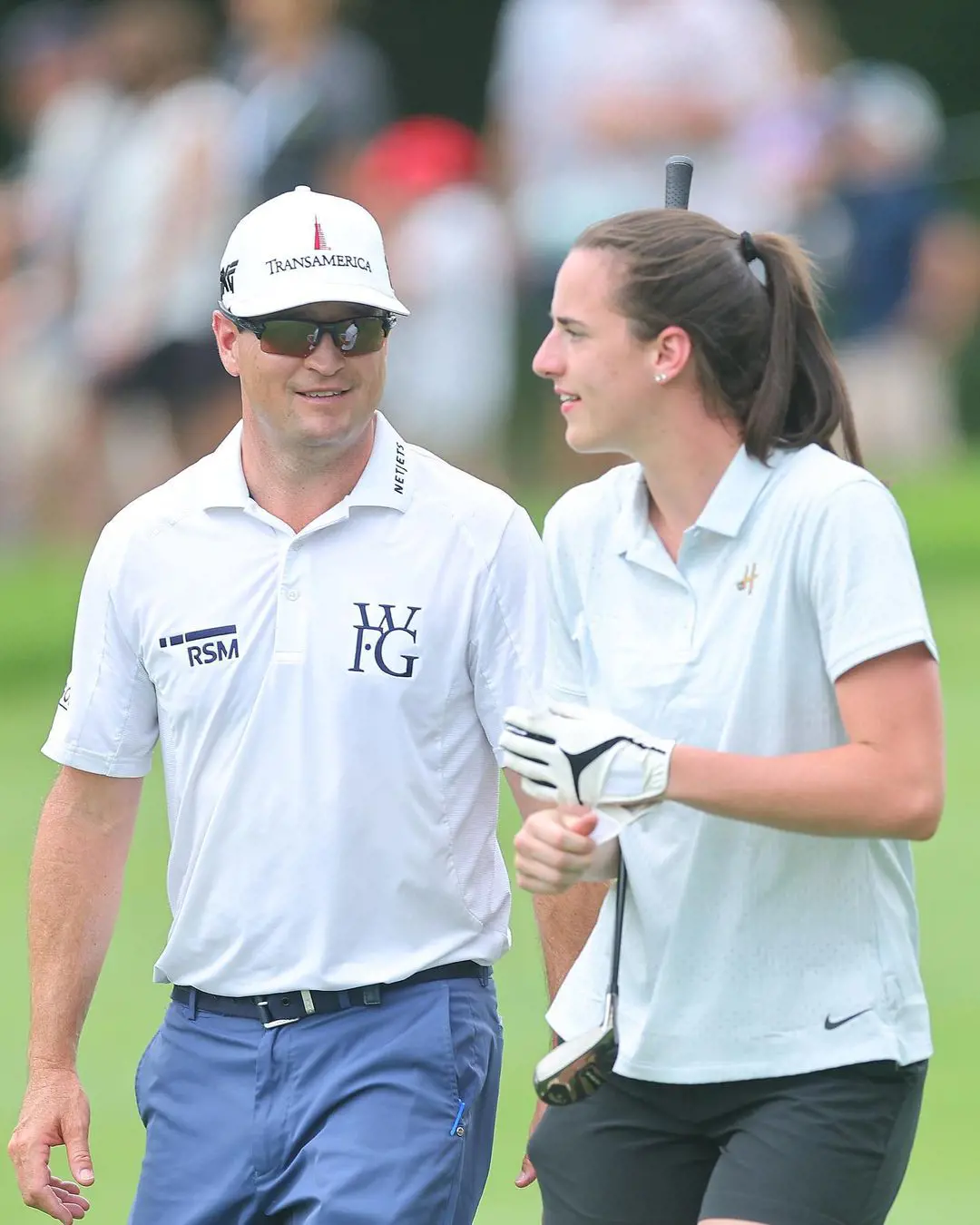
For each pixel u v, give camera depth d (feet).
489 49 231.50
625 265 41.39
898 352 166.50
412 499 48.55
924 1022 42.42
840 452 42.42
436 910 48.52
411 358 158.81
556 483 161.68
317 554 48.19
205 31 192.95
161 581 48.75
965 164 165.99
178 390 151.74
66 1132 50.08
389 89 219.20
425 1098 47.55
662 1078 42.29
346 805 47.78
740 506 41.19
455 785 48.70
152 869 102.32
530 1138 45.29
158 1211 48.88
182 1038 49.39
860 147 162.30
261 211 48.52
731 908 41.70
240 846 48.24
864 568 39.93
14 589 155.84
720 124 156.35
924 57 230.89
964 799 109.91
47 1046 50.67
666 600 42.27
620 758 39.68
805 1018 41.47
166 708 49.21
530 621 48.42
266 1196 48.19
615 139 156.66
